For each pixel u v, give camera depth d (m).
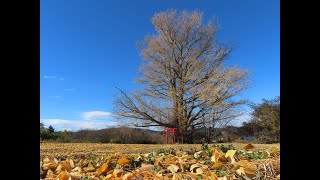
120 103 21.86
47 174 3.06
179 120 22.31
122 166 3.38
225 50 24.09
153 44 23.94
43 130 16.02
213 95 22.11
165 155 3.98
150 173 2.82
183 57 23.67
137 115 22.06
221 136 21.97
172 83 23.67
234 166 2.83
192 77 22.86
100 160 3.92
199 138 22.41
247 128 20.02
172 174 2.71
